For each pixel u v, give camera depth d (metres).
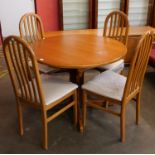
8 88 2.97
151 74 3.37
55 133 2.17
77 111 2.25
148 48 1.86
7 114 2.46
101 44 2.36
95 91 2.02
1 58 3.85
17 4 4.23
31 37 2.80
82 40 2.50
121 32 2.80
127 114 2.44
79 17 4.14
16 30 4.44
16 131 2.20
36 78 1.74
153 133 2.16
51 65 1.88
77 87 2.12
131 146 2.01
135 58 1.72
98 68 2.54
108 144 2.03
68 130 2.21
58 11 4.20
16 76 1.92
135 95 2.13
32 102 1.94
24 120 2.35
